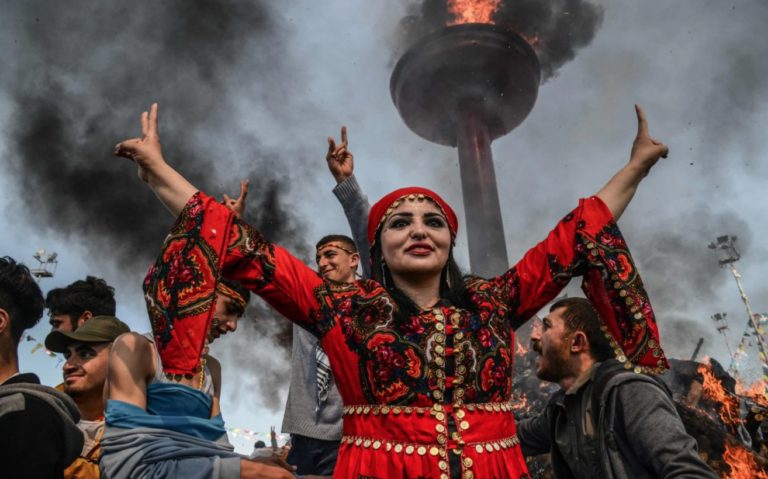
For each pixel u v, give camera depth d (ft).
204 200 6.40
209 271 5.98
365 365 6.03
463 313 6.36
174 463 6.18
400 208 6.98
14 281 7.14
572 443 8.39
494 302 6.69
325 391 10.39
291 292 6.28
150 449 6.18
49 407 6.06
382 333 6.08
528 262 7.22
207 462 6.29
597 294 7.19
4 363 6.97
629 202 7.73
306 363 10.83
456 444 5.68
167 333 5.71
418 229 6.71
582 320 9.16
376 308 6.28
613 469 7.43
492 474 5.72
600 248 6.98
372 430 5.87
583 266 7.19
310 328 6.44
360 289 6.57
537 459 13.33
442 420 5.76
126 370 6.80
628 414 7.45
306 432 10.16
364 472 5.70
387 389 5.88
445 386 5.93
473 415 5.93
